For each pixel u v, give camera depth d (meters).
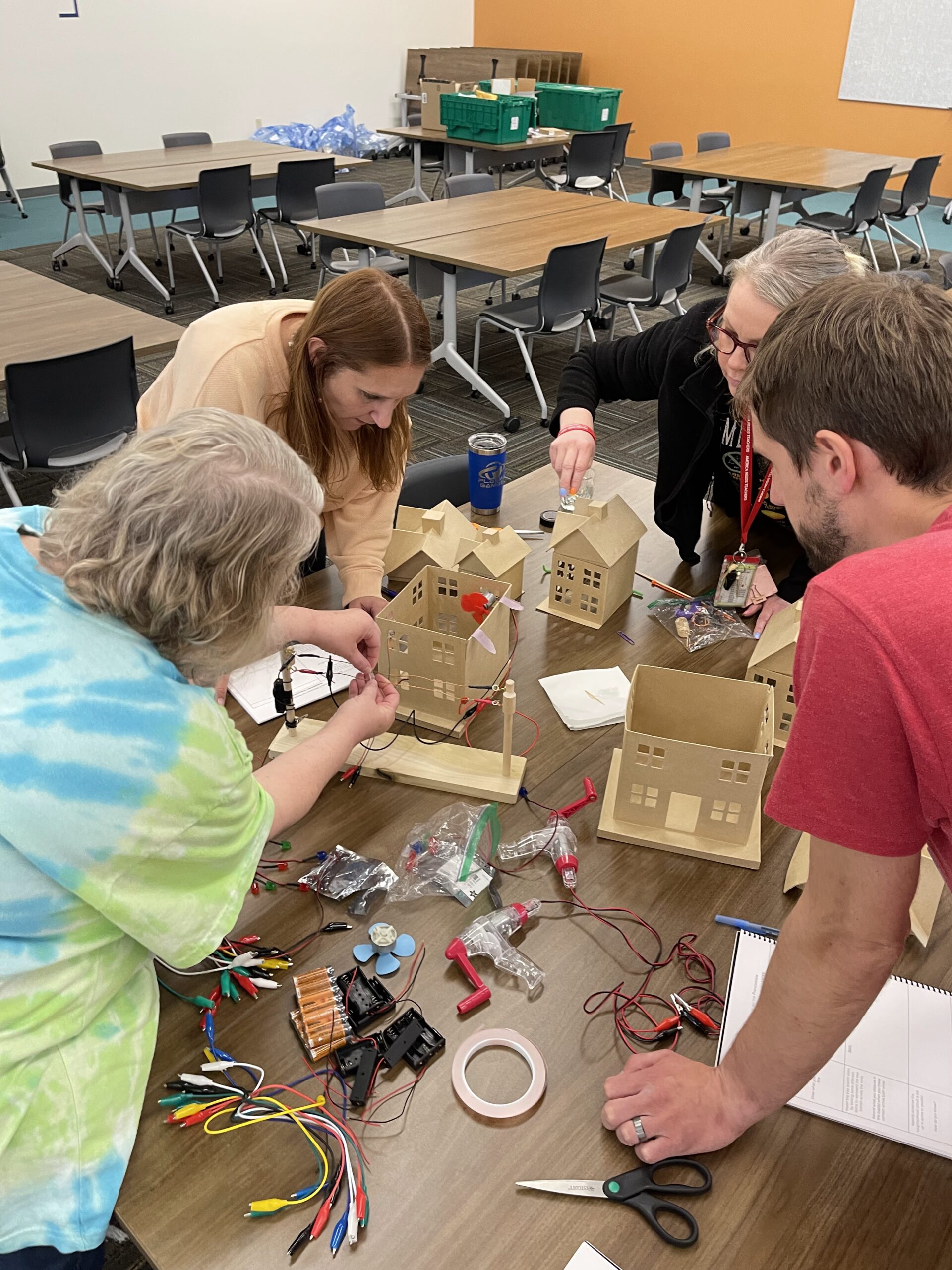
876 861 0.68
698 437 1.68
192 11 7.73
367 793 1.23
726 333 1.35
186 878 0.81
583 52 9.55
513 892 1.08
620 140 7.02
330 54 8.88
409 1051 0.90
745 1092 0.81
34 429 2.85
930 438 0.66
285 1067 0.89
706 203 6.65
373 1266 0.74
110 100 7.57
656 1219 0.78
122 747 0.72
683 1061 0.87
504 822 1.18
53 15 6.99
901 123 8.00
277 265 6.52
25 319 3.27
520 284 6.38
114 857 0.74
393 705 1.23
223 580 0.73
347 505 1.56
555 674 1.45
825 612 0.65
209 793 0.78
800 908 0.75
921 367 0.65
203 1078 0.87
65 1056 0.79
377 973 0.98
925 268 6.48
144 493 0.71
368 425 1.48
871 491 0.71
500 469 1.86
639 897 1.08
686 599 1.66
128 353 2.90
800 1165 0.83
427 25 9.63
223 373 1.40
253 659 0.85
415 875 1.10
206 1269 0.74
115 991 0.84
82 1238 0.77
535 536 1.83
